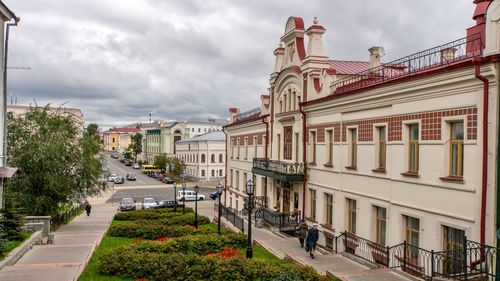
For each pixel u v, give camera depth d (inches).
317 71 952.3
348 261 673.0
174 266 558.9
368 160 749.3
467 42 551.2
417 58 632.4
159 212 1482.5
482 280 464.8
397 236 659.4
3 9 776.9
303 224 820.0
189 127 4744.1
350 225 820.6
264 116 1273.4
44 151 1197.7
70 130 1310.3
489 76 490.3
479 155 506.6
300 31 1062.4
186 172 3548.2
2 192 828.0
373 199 729.6
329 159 898.1
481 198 500.1
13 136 1224.8
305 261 674.8
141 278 555.8
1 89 821.9
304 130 995.9
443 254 527.5
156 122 6087.6
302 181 997.2
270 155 1230.9
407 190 639.1
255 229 1058.1
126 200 1962.4
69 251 717.9
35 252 703.7
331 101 861.2
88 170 1299.2
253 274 535.8
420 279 519.5
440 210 570.6
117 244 863.7
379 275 546.0
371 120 741.3
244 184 1520.7
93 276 557.3
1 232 641.6
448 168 565.3
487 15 496.7
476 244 490.3
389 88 674.2
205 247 750.5
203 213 1782.7
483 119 499.5
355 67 1116.5
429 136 594.6
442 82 562.9
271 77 1221.7
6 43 824.9
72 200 1309.1
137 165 4798.2
